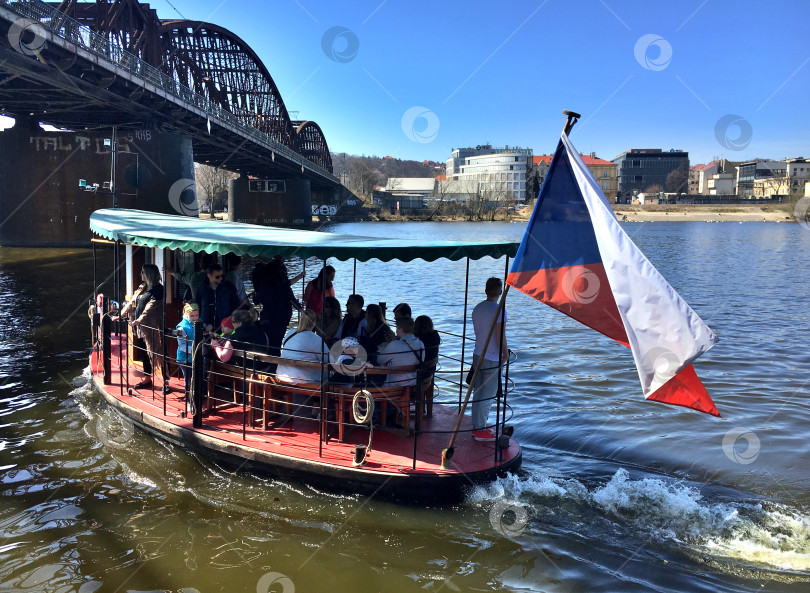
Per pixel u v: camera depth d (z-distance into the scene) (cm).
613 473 736
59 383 1059
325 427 691
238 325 755
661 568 539
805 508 655
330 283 860
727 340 1546
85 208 4438
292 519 603
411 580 512
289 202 9338
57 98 3753
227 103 6594
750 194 17438
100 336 998
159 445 773
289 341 704
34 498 643
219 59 6581
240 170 8600
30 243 4466
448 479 630
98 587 493
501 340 686
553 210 609
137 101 4044
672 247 5888
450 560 543
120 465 720
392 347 718
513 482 673
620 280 554
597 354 1399
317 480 650
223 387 774
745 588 510
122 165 4356
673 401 537
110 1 4219
